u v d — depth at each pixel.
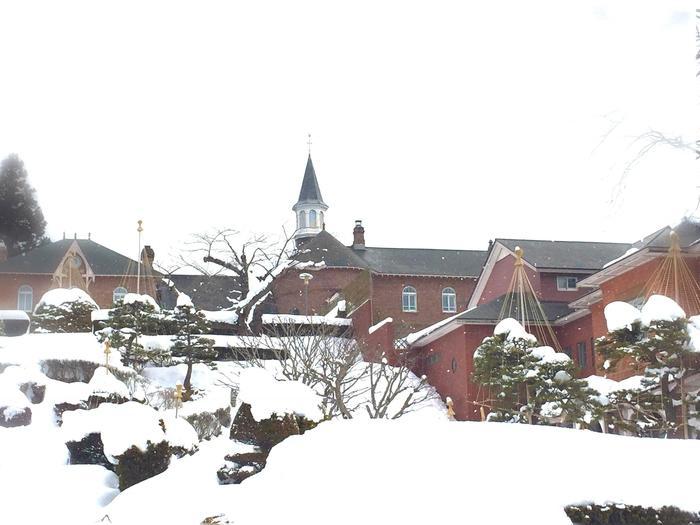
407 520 8.38
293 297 60.84
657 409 21.84
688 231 28.81
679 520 9.20
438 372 45.06
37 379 24.47
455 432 10.24
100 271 64.38
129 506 11.17
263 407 12.34
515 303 42.75
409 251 68.50
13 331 40.03
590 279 33.22
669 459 9.84
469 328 42.09
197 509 10.41
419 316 64.94
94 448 17.17
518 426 10.62
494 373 26.58
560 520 8.59
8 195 88.31
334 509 8.72
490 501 8.64
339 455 9.66
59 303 39.47
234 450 12.19
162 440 14.29
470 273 66.56
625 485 9.40
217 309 67.38
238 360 41.00
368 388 33.94
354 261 62.91
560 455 9.76
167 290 67.06
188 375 37.28
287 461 10.00
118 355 31.38
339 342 40.09
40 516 13.88
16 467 17.08
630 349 21.14
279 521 8.84
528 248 47.09
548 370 25.38
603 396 23.89
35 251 65.19
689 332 20.81
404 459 9.39
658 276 29.00
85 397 22.78
